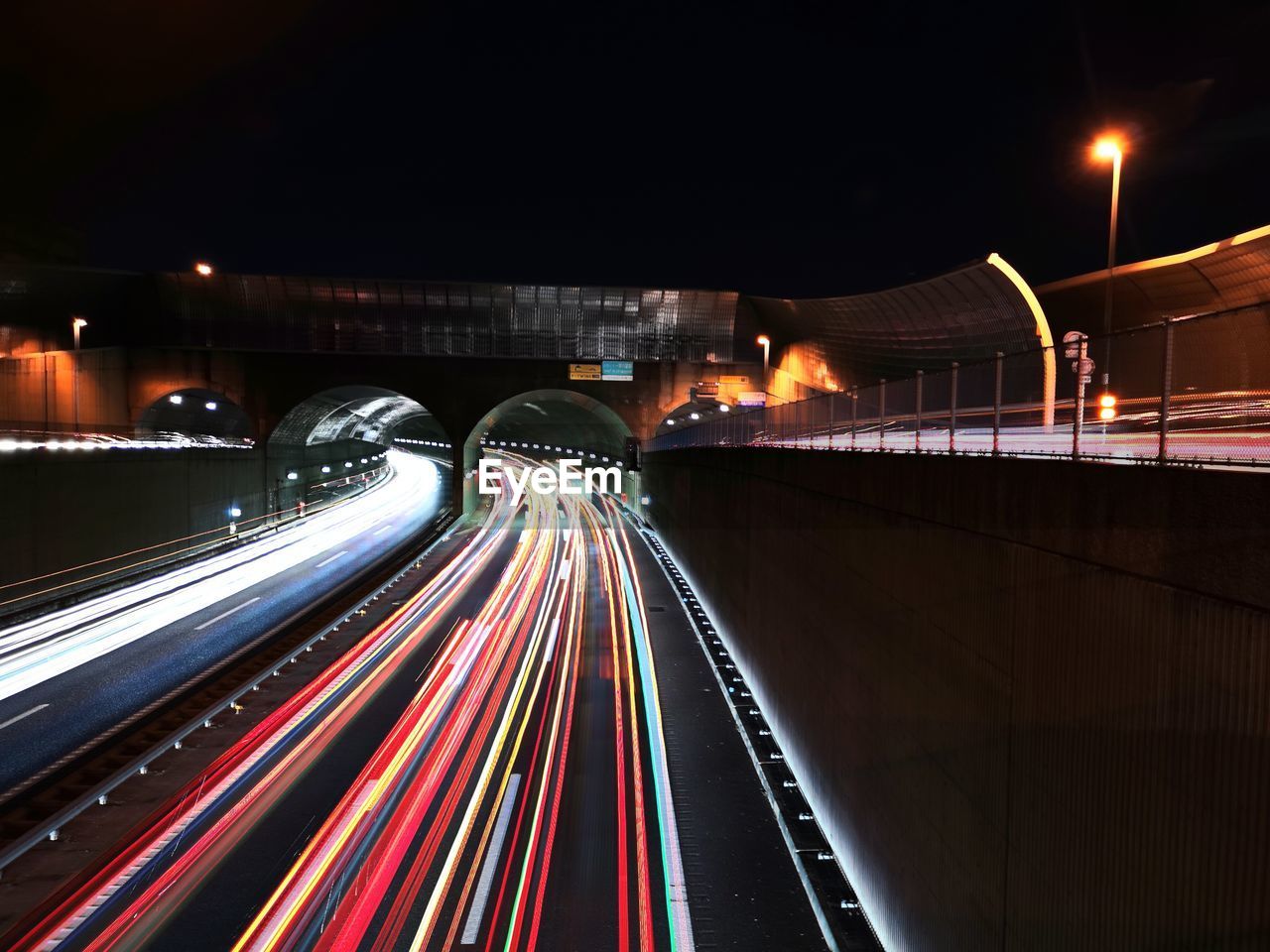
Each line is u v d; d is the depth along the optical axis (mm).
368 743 17953
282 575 36781
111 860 12969
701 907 12477
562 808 15312
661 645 26578
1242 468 5320
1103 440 7488
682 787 16438
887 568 11336
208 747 17469
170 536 39062
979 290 41375
